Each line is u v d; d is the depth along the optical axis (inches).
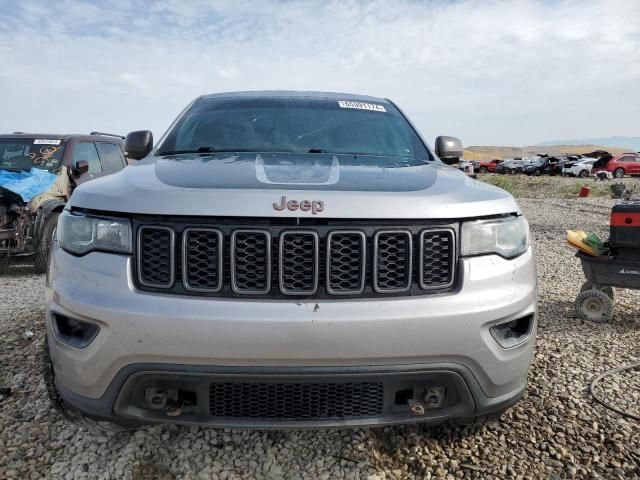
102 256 81.2
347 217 78.4
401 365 78.5
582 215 558.6
